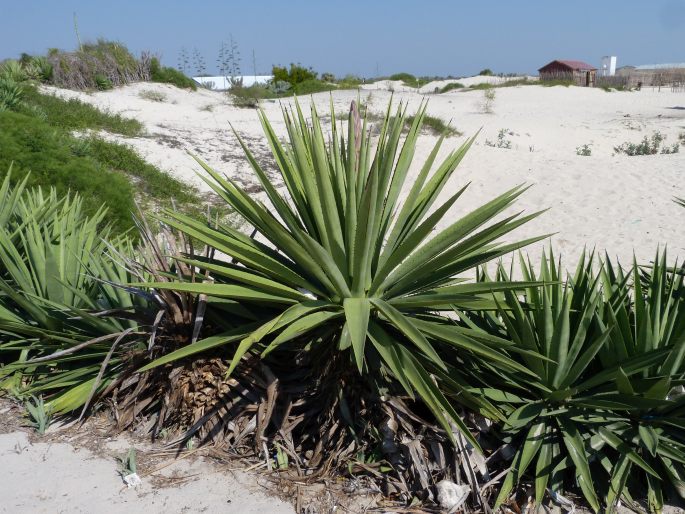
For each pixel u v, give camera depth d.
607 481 3.05
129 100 21.06
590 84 47.19
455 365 3.46
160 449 3.39
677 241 9.04
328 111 22.09
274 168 13.76
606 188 11.84
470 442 2.99
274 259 3.58
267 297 3.15
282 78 37.66
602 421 3.11
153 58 25.73
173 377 3.39
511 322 3.38
